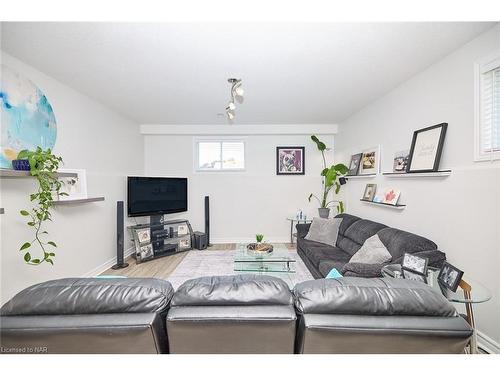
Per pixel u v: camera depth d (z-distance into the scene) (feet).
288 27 5.66
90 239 10.33
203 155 16.40
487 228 5.79
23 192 7.11
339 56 7.03
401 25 5.59
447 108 6.97
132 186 12.37
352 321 2.77
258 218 16.33
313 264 9.41
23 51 6.65
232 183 16.25
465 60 6.37
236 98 10.55
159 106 11.72
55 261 8.30
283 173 16.21
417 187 8.18
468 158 6.30
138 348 2.82
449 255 6.84
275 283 3.18
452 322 2.79
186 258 13.05
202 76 8.38
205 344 2.90
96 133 10.88
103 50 6.64
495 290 5.62
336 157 15.96
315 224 12.08
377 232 8.77
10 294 6.75
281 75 8.34
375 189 10.94
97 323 2.69
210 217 16.24
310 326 2.74
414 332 2.71
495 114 5.79
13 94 6.93
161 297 2.97
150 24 5.52
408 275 5.47
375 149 10.96
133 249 13.99
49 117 8.21
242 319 2.78
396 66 7.66
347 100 11.02
